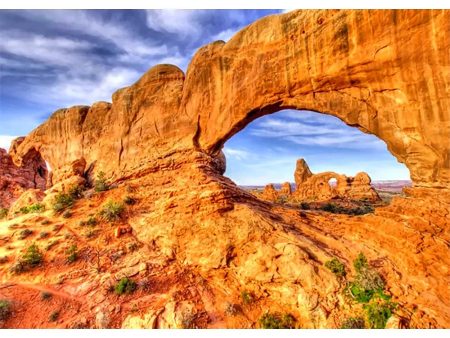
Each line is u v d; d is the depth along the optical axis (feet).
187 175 74.54
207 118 80.74
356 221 58.29
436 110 47.19
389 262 45.34
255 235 52.60
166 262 55.52
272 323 40.19
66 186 89.86
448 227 44.52
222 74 77.10
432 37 46.37
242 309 44.70
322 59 59.21
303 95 64.23
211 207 59.31
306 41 61.36
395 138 53.26
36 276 53.93
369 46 52.95
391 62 51.06
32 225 73.82
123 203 73.56
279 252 48.01
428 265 42.42
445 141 46.44
